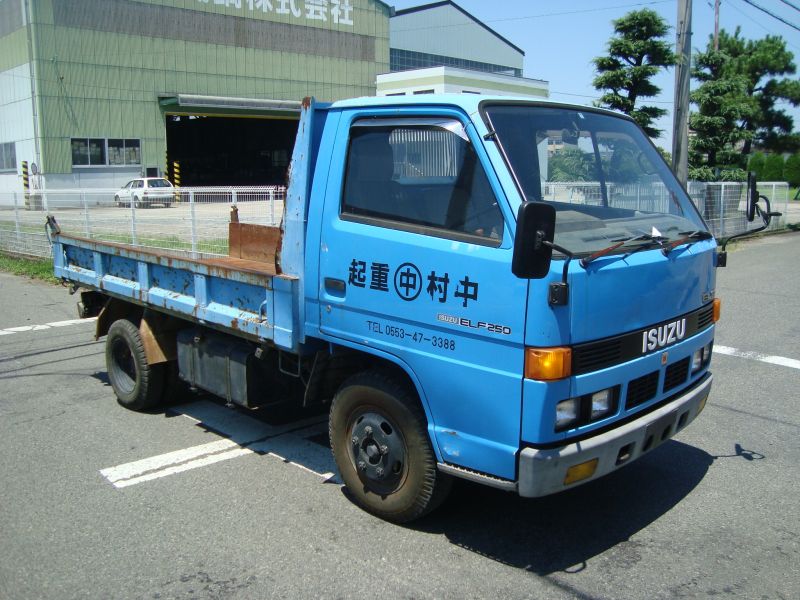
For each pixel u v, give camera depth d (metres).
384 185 4.07
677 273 4.03
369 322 4.10
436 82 43.06
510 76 45.12
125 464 5.25
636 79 18.67
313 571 3.78
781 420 6.18
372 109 4.16
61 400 6.81
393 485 4.20
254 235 6.07
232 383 5.22
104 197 14.84
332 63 45.91
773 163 45.84
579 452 3.47
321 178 4.38
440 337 3.74
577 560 3.90
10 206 17.77
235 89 42.00
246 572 3.78
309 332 4.45
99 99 37.09
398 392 4.05
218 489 4.82
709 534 4.19
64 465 5.23
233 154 53.25
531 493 3.45
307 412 6.46
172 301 5.60
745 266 15.59
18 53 36.34
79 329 9.97
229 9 41.12
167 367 6.28
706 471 5.11
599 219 4.03
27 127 36.56
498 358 3.50
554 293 3.31
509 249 3.45
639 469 5.15
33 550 4.02
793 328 9.64
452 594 3.56
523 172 3.73
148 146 39.00
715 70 24.48
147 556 3.95
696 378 4.46
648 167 4.69
